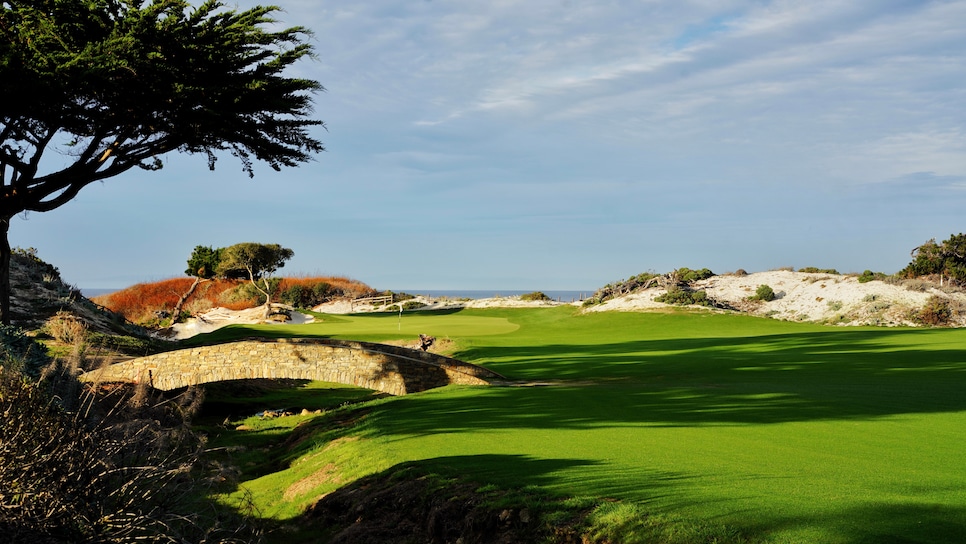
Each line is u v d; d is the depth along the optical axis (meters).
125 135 19.06
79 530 7.29
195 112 17.97
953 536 6.70
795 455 10.53
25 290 35.53
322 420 18.48
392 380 22.11
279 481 13.67
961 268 54.16
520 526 8.88
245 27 18.30
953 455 10.38
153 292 64.50
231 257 57.94
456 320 54.72
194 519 8.45
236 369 22.45
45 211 19.52
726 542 7.17
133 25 16.39
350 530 10.43
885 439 11.58
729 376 21.84
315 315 57.28
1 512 7.02
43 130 18.34
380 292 75.44
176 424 12.94
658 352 31.39
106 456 7.84
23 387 7.95
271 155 20.20
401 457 12.40
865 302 52.09
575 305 62.78
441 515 9.75
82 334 25.30
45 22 16.00
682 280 64.06
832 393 16.89
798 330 44.12
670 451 11.16
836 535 6.92
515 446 12.36
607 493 9.16
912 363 24.17
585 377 22.92
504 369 25.77
